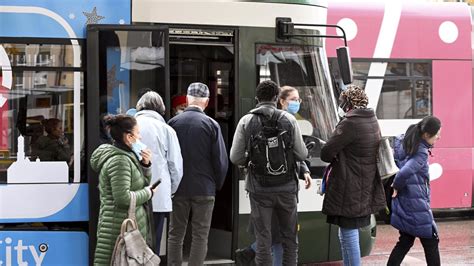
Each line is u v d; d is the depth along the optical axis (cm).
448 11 1586
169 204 881
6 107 891
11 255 893
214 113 1022
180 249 930
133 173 761
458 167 1576
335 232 1038
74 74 906
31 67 898
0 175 888
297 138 883
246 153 889
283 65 1020
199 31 984
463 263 1168
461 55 1584
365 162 880
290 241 895
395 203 937
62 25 905
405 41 1555
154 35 924
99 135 905
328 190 891
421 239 947
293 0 1020
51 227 898
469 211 1714
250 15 1003
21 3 895
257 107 895
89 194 895
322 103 1041
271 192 880
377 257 1228
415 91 1560
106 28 912
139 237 744
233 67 1003
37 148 895
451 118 1576
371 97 1532
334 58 1500
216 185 930
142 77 923
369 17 1534
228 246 1011
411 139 929
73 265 901
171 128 890
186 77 1018
